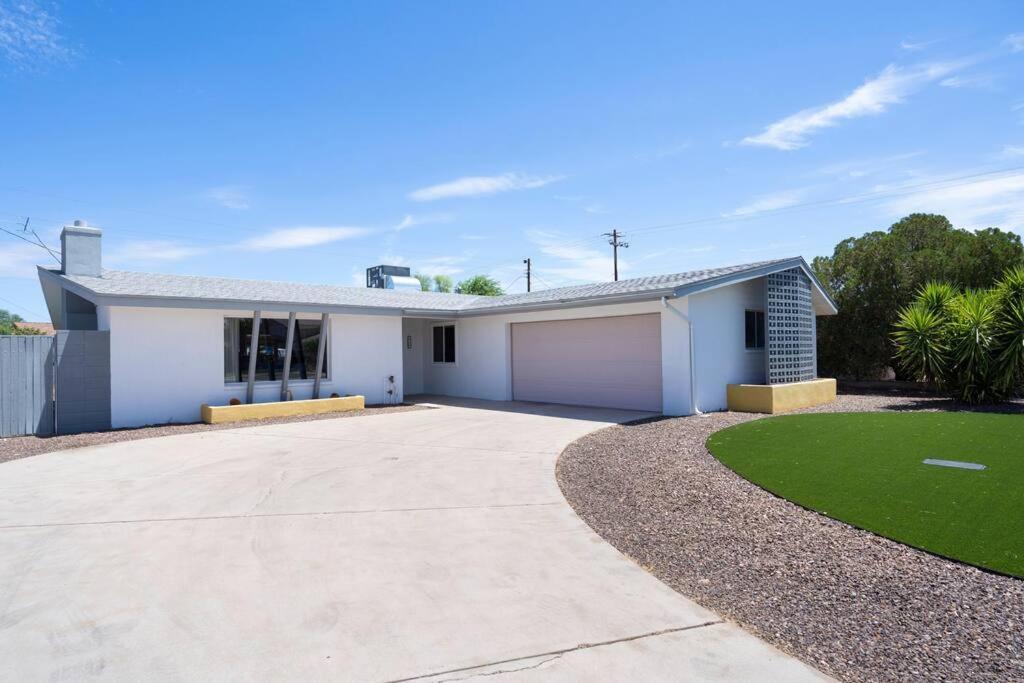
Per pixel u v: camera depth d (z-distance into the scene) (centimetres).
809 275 1705
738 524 565
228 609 390
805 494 649
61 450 1009
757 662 320
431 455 922
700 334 1362
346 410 1541
